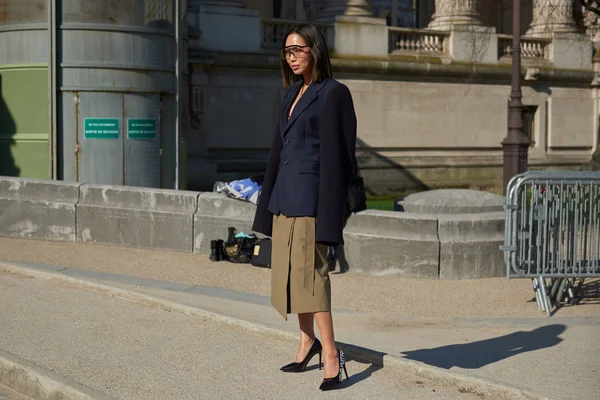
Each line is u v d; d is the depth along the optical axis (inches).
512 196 344.2
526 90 1148.5
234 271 414.6
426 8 1509.6
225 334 270.8
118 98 625.3
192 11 925.2
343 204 202.7
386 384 220.5
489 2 1453.0
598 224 355.6
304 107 205.8
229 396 211.0
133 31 624.1
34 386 219.9
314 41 206.1
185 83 752.3
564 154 1187.3
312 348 229.9
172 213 464.1
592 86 1203.9
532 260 350.6
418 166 1056.8
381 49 1031.6
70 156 621.3
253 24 954.7
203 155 929.5
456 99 1088.8
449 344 282.4
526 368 248.5
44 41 614.9
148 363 238.1
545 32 1194.6
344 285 390.6
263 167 965.8
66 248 468.8
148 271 408.2
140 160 637.3
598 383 232.1
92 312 299.0
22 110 625.6
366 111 1024.9
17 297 321.4
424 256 406.0
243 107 956.6
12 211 502.3
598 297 379.2
